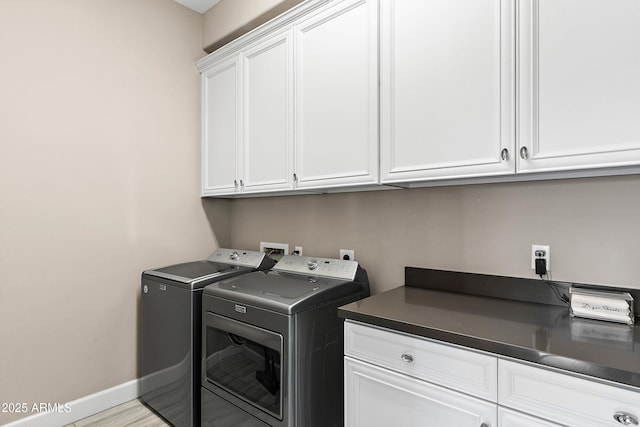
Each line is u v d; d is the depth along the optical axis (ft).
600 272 4.28
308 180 6.00
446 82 4.43
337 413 5.36
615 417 2.66
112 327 7.14
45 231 6.29
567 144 3.62
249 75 7.13
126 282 7.36
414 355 3.77
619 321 3.76
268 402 4.91
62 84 6.47
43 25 6.26
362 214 6.61
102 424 6.49
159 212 7.87
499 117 4.04
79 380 6.69
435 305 4.57
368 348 4.16
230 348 5.47
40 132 6.23
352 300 5.73
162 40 7.91
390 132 4.95
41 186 6.25
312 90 5.94
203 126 8.41
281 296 5.06
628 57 3.32
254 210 8.66
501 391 3.20
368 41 5.18
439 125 4.50
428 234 5.75
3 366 5.86
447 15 4.43
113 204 7.15
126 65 7.32
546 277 4.66
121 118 7.25
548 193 4.65
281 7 6.91
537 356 2.97
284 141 6.42
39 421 6.18
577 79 3.57
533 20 3.81
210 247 8.86
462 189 5.40
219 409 5.59
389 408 3.97
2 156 5.84
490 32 4.10
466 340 3.37
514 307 4.46
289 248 7.89
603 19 3.43
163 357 6.57
